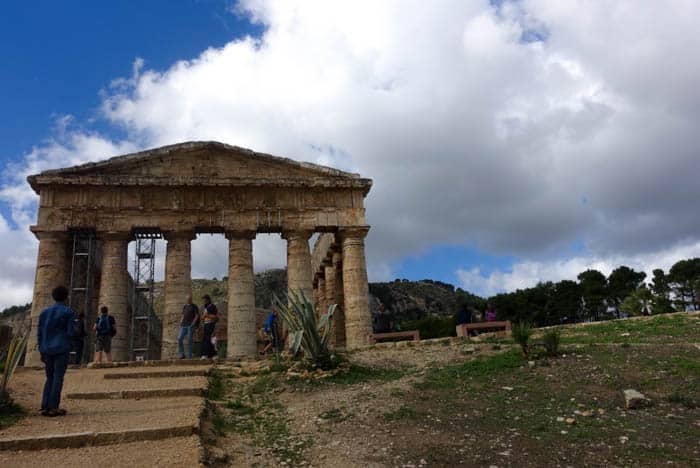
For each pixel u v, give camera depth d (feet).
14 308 232.73
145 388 50.14
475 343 68.80
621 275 238.07
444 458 32.09
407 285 395.14
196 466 28.91
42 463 29.45
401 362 61.82
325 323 58.90
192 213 106.22
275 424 41.75
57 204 102.06
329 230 113.50
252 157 110.11
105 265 101.81
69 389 50.57
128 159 104.37
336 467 31.55
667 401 40.98
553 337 55.83
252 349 103.45
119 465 29.01
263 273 289.33
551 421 38.04
